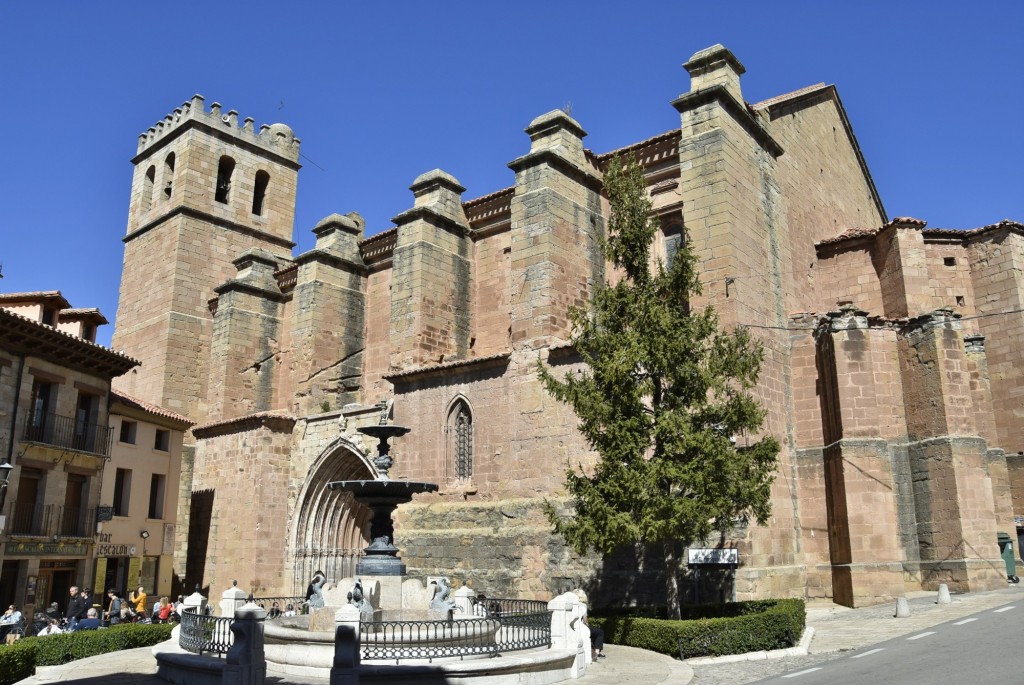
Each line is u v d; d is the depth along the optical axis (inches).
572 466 1036.5
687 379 808.9
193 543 1536.7
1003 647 612.7
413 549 1167.0
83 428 1350.9
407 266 1327.5
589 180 1261.1
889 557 1003.3
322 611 726.5
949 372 1070.4
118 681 655.1
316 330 1483.8
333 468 1398.9
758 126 1186.6
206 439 1567.4
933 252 1269.7
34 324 1199.6
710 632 740.7
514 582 1056.8
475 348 1373.0
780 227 1217.4
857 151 1579.7
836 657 674.8
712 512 751.7
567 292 1168.8
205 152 2037.4
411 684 563.2
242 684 566.9
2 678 644.1
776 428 1088.2
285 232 2177.7
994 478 1130.7
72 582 1299.2
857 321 1085.8
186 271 1937.7
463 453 1187.3
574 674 637.3
